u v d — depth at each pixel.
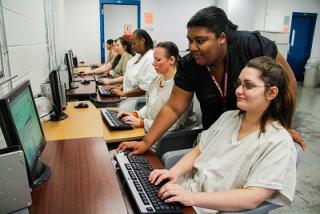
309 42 8.33
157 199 0.98
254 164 1.08
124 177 1.13
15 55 1.68
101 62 6.77
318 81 7.95
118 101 2.71
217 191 1.09
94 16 6.49
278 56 1.41
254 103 1.09
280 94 1.09
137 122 1.82
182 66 1.57
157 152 1.83
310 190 2.48
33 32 2.28
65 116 1.88
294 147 1.05
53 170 1.11
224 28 1.28
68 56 3.31
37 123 1.15
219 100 1.51
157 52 2.04
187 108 1.80
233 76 1.42
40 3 2.71
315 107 5.60
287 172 1.01
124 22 6.73
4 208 0.74
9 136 0.80
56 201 0.91
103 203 0.90
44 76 2.83
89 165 1.16
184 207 0.98
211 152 1.24
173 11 6.91
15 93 0.91
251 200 0.98
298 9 7.97
